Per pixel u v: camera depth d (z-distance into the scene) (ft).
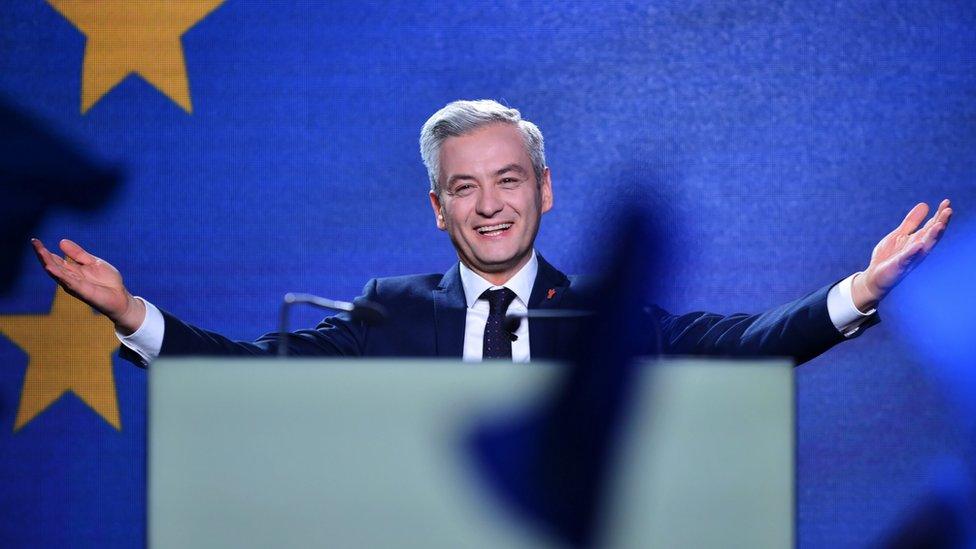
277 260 46.96
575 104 46.47
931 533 45.65
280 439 19.57
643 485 19.45
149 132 47.16
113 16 47.19
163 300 46.91
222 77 47.19
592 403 19.52
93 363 47.26
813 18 46.29
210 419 19.61
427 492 19.47
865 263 46.14
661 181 46.32
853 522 46.09
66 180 46.98
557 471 19.44
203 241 46.96
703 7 46.44
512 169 32.73
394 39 47.06
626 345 21.25
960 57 46.11
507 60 46.80
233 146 47.11
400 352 33.37
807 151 46.26
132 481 47.32
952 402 45.88
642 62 46.47
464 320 33.50
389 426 19.53
